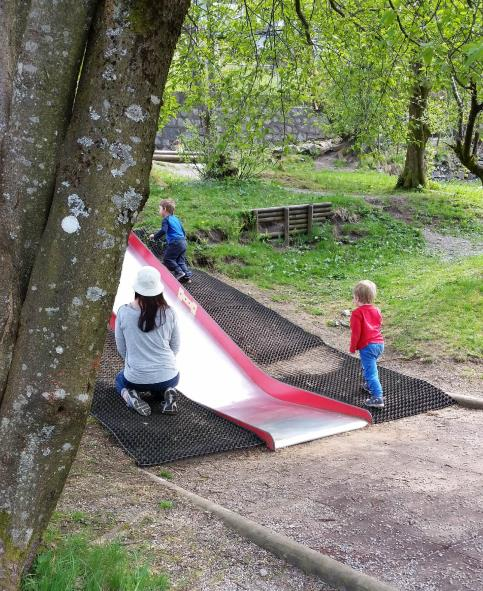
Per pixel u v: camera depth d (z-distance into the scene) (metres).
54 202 3.24
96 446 6.02
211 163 9.56
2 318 3.23
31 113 3.22
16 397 3.23
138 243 10.68
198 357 8.66
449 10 7.84
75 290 3.21
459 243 16.78
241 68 9.34
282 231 15.53
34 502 3.31
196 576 3.75
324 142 28.98
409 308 10.98
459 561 4.09
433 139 26.36
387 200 19.16
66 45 3.21
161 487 5.05
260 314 10.30
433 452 6.26
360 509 4.86
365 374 7.70
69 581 3.40
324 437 6.86
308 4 9.71
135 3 3.13
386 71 9.12
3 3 3.21
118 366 7.94
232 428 6.86
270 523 4.62
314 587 3.73
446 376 8.88
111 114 3.19
